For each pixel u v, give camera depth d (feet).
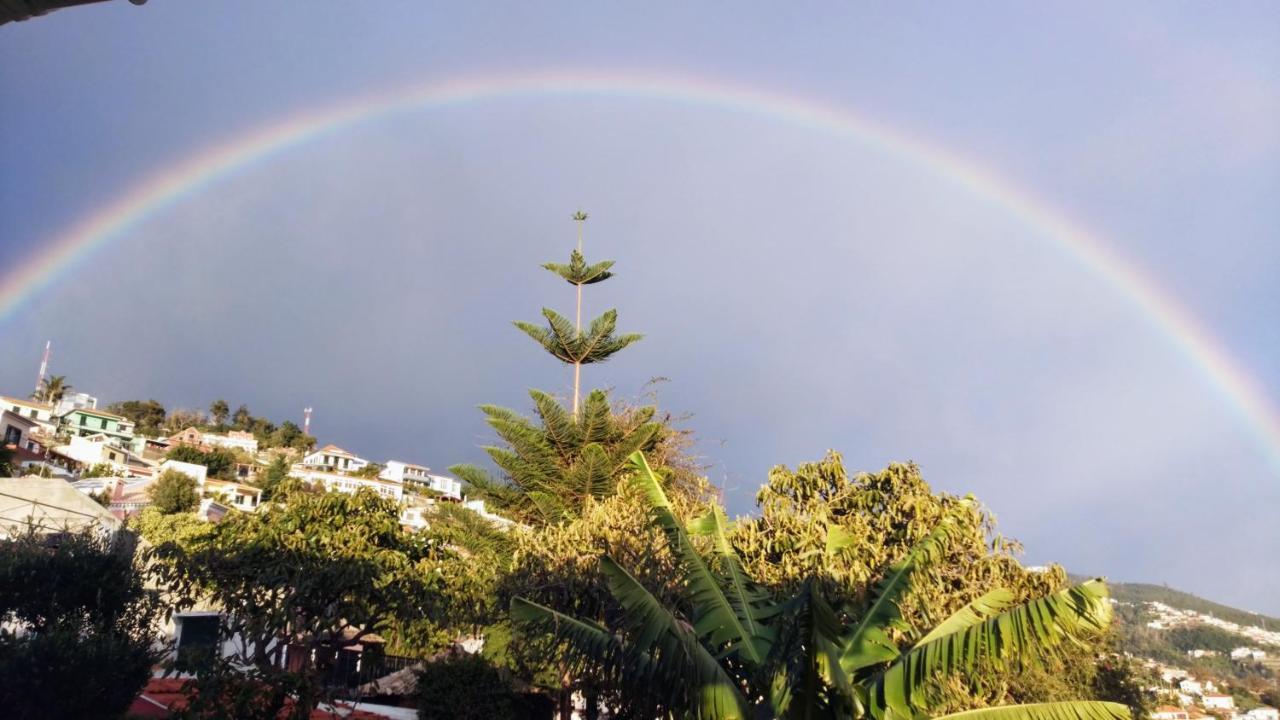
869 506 48.85
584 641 26.89
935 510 45.01
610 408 66.59
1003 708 26.63
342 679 58.23
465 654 52.90
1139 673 57.93
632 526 47.42
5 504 69.05
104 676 30.63
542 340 72.38
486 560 55.21
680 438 69.51
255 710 32.60
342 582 38.78
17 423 179.01
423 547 45.55
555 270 77.15
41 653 28.96
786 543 43.78
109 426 273.33
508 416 64.13
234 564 37.42
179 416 372.79
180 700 41.47
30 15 11.05
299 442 376.48
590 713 40.19
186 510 151.12
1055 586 44.37
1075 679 48.62
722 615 28.76
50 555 36.99
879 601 29.73
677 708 26.00
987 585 43.98
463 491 73.20
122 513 128.36
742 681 29.32
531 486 64.90
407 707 57.77
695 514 53.06
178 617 54.13
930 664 24.85
